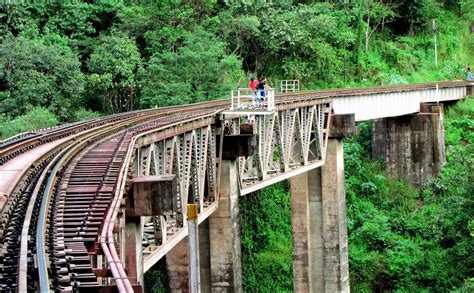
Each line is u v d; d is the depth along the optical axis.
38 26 69.00
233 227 35.53
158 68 64.94
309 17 84.25
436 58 104.75
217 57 68.00
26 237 13.10
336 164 51.38
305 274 50.44
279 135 41.22
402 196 67.31
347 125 51.19
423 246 57.00
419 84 76.50
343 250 51.66
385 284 54.91
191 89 65.44
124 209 19.16
